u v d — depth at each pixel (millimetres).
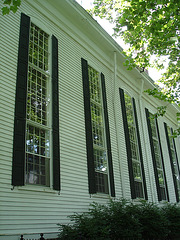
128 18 9336
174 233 11758
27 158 7480
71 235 7020
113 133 12648
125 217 8781
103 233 7527
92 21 12352
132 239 8359
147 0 8797
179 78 14094
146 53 12039
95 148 10953
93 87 12297
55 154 8359
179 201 18125
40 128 8312
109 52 14273
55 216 7805
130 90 16156
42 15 10211
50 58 9766
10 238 6312
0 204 6344
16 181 6707
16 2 6629
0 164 6672
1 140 6926
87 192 9469
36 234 7004
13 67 8055
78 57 11680
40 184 7648
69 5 11227
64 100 9914
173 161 20562
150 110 18484
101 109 12266
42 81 9109
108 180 10969
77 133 10000
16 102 7457
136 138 14852
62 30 11148
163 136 19656
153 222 9812
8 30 8367
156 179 15352
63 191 8469
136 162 14031
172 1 8891
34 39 9422
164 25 10312
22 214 6797
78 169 9438
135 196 12266
